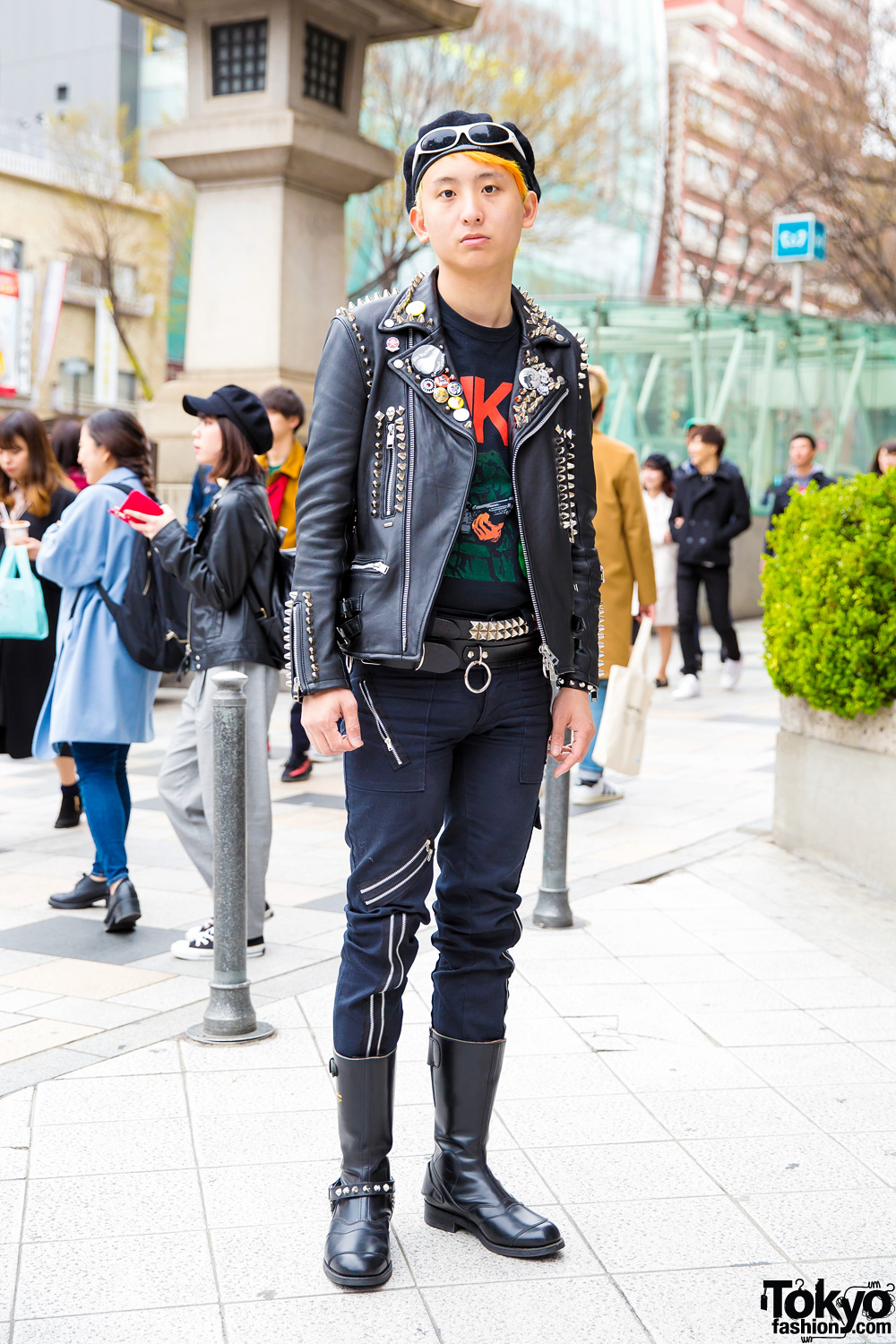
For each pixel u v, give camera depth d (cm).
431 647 234
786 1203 263
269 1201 262
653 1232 252
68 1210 257
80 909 474
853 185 2298
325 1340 215
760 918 464
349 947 246
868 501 499
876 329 1817
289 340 1003
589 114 2591
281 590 404
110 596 436
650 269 3203
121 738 438
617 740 568
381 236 2489
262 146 963
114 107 4544
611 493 637
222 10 974
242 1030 347
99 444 459
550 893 452
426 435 232
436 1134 257
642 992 387
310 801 661
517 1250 242
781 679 552
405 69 2395
